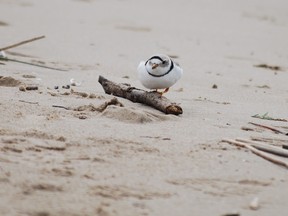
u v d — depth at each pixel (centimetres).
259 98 1476
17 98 1143
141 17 2769
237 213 698
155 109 1162
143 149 898
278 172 848
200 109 1247
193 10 3144
